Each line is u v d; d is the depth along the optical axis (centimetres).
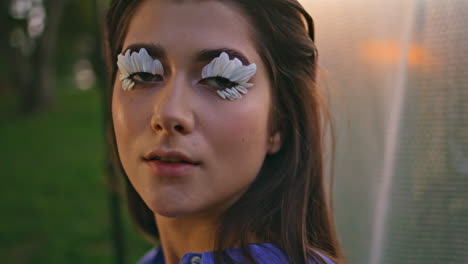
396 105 81
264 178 65
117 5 66
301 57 66
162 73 60
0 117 644
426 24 79
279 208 65
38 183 324
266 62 62
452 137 79
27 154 421
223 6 60
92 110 661
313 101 67
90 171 350
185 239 66
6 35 693
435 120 80
